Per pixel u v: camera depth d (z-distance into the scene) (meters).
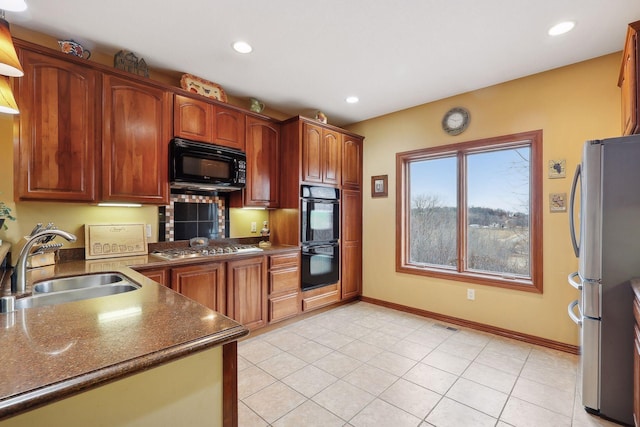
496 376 2.22
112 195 2.24
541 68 2.65
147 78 2.39
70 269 1.99
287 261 3.21
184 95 2.63
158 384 0.85
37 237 1.42
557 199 2.65
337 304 3.88
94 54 2.40
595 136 2.48
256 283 2.94
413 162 3.75
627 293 1.68
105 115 2.21
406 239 3.78
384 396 1.97
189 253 2.68
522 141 2.87
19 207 2.13
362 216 4.15
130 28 2.09
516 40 2.22
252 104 3.27
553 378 2.19
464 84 2.98
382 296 3.91
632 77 1.75
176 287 2.39
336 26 2.07
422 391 2.03
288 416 1.78
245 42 2.26
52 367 0.70
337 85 3.01
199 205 3.12
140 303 1.22
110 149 2.23
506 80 2.88
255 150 3.21
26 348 0.80
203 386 0.94
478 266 3.21
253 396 1.97
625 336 1.69
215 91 2.94
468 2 1.82
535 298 2.77
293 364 2.39
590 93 2.50
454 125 3.25
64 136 2.04
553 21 1.99
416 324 3.26
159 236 2.83
